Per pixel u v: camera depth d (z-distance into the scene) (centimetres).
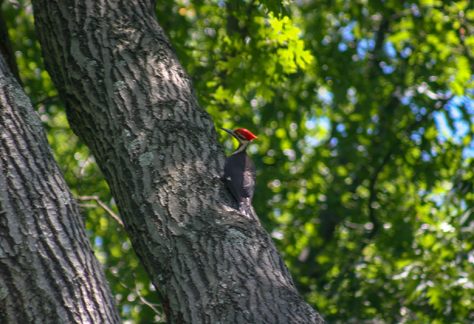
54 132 1627
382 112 1870
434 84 1705
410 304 1582
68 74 745
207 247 620
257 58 1320
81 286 575
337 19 1875
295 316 568
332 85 1658
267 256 622
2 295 559
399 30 1747
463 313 1522
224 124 1430
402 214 1781
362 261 1661
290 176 1839
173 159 687
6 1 1468
